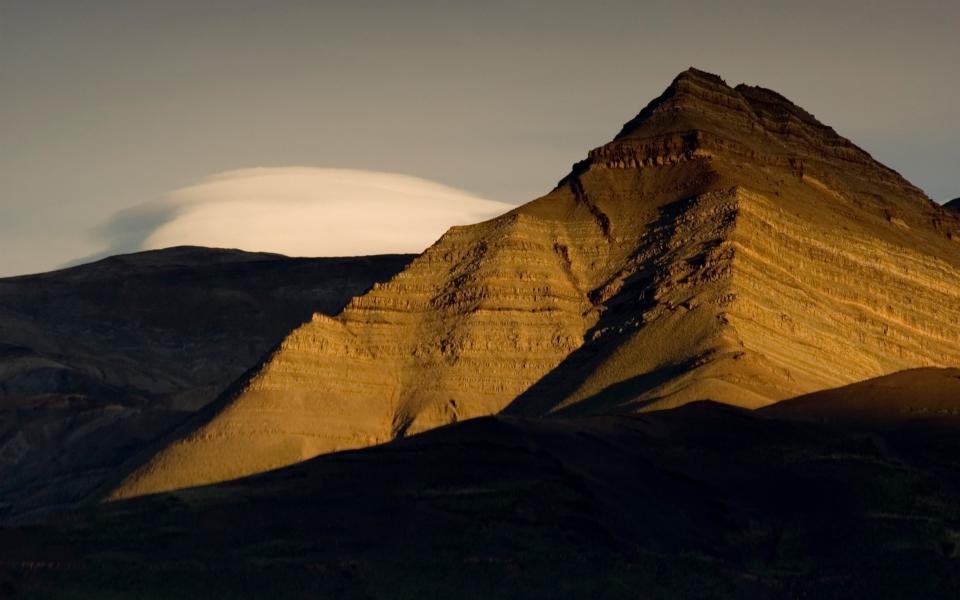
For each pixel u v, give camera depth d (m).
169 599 158.38
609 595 158.50
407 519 174.38
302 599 158.12
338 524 174.88
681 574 162.12
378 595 158.88
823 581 163.12
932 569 164.62
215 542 173.12
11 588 159.25
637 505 177.25
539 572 162.50
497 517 172.88
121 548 172.00
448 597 158.88
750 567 168.50
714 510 178.38
